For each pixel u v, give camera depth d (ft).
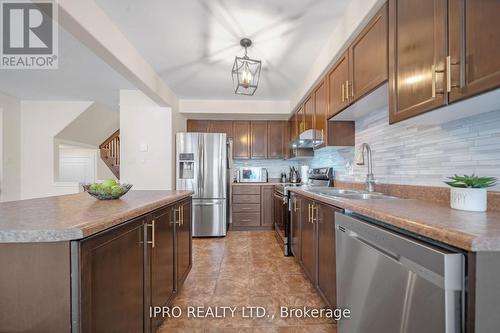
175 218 6.04
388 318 3.04
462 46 2.99
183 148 12.60
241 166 16.12
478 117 3.95
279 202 11.51
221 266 8.66
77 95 12.57
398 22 4.30
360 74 5.68
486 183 3.46
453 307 2.22
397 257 2.91
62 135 14.17
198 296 6.59
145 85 8.75
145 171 11.78
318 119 8.87
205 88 11.53
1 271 2.57
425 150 5.13
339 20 6.35
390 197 5.71
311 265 6.75
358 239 3.82
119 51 6.77
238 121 15.11
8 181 12.71
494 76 2.61
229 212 14.03
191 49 7.82
